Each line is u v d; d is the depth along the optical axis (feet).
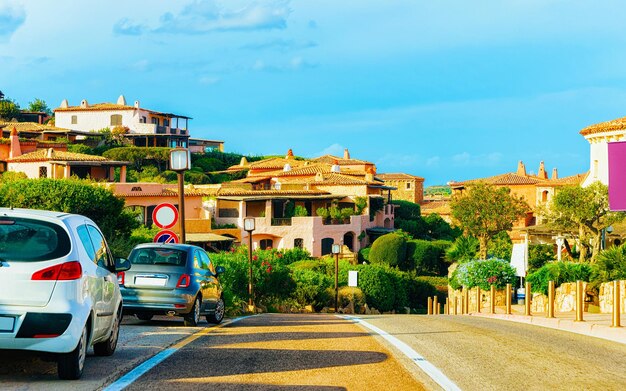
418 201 498.69
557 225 178.70
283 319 87.71
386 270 238.89
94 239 41.45
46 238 36.09
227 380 37.40
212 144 568.00
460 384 37.81
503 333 66.18
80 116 480.64
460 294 168.45
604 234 173.47
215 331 63.31
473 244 247.09
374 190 349.82
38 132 428.97
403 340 56.75
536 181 393.50
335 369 41.32
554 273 134.10
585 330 72.28
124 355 45.47
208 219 277.23
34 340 34.53
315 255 293.43
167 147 457.68
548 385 38.75
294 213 303.48
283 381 37.40
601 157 214.07
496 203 264.31
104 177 316.81
